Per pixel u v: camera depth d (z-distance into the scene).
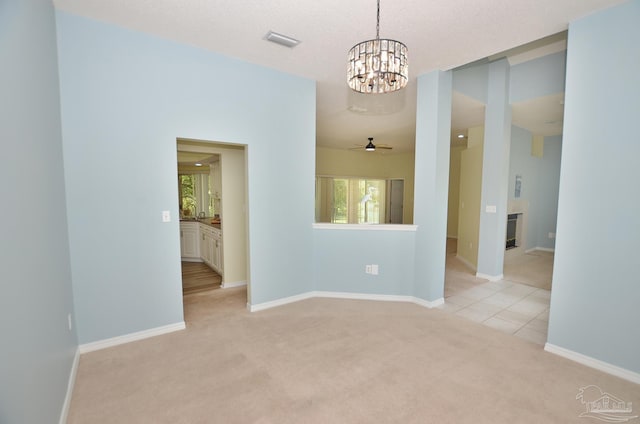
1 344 1.09
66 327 2.14
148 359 2.48
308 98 3.79
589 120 2.37
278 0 2.22
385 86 2.11
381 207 10.73
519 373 2.30
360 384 2.17
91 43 2.50
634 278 2.20
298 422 1.81
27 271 1.41
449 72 3.62
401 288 3.84
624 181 2.22
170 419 1.83
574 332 2.49
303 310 3.53
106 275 2.65
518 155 6.07
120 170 2.67
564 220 2.52
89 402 1.98
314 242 3.99
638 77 2.14
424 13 2.37
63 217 2.31
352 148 9.30
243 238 4.44
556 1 2.19
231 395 2.05
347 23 2.53
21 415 1.25
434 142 3.54
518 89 4.46
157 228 2.88
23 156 1.44
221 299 3.88
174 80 2.88
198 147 4.03
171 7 2.33
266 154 3.49
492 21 2.47
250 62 3.31
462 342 2.78
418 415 1.87
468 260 5.93
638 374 2.19
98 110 2.55
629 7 2.17
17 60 1.41
